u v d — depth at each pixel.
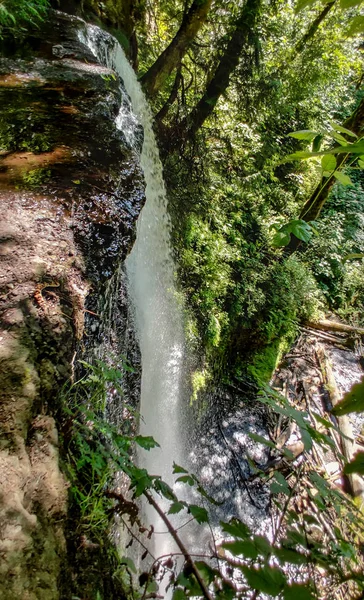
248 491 4.19
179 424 4.52
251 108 7.09
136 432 2.51
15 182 1.68
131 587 1.02
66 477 0.94
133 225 1.79
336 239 8.22
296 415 0.96
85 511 1.01
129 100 3.28
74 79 2.77
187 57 6.75
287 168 8.68
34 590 0.69
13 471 0.83
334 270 8.17
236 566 0.50
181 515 3.68
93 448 1.17
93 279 1.45
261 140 7.62
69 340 1.22
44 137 2.05
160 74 5.85
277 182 8.38
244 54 6.37
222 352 5.61
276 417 5.16
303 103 8.21
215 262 5.72
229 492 4.18
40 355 1.10
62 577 0.77
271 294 6.43
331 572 0.66
